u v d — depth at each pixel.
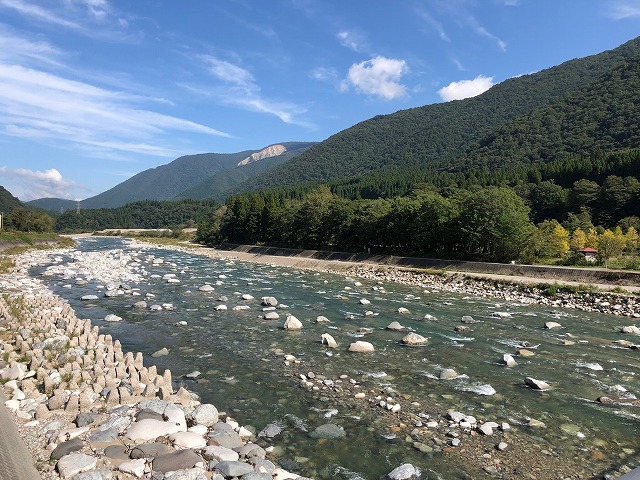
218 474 7.79
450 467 9.27
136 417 9.84
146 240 143.00
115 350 15.84
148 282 39.69
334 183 199.62
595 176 92.31
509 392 13.91
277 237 92.69
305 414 11.91
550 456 9.84
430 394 13.59
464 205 55.91
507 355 17.31
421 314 27.14
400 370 15.86
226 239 110.50
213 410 10.81
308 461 9.43
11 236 80.75
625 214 74.25
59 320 19.64
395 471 8.86
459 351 18.61
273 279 45.69
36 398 10.84
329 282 44.09
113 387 11.62
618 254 48.53
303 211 81.81
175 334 20.77
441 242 59.59
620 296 31.62
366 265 58.34
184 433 9.15
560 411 12.45
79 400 10.46
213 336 20.45
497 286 39.69
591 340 21.30
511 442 10.48
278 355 17.53
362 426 11.20
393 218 64.12
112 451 8.11
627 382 15.05
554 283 36.34
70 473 7.17
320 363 16.56
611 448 10.30
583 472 9.16
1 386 11.39
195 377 14.80
